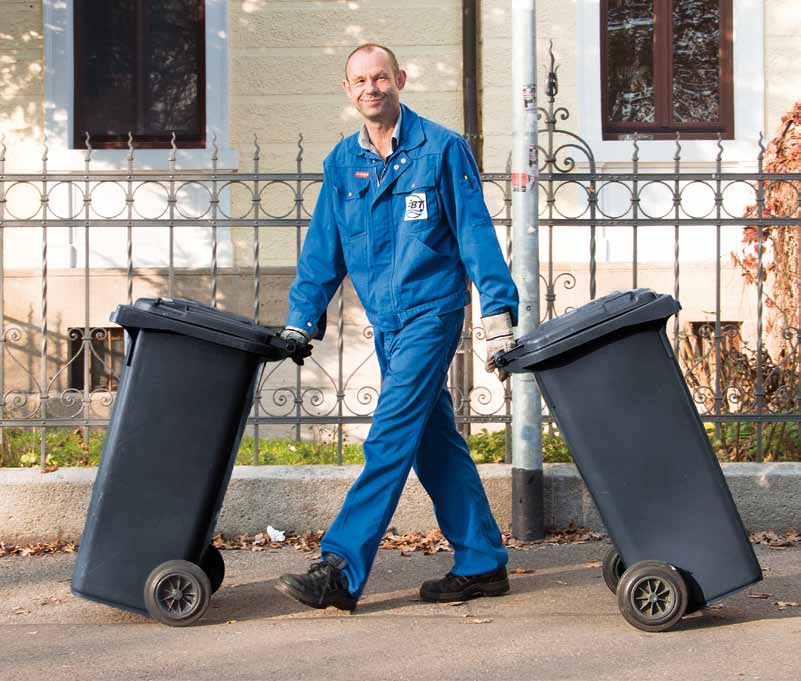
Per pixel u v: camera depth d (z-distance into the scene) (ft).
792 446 21.49
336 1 29.45
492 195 28.14
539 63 28.94
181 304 15.11
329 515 19.94
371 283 15.44
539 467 19.65
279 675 12.71
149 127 30.04
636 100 29.89
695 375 24.71
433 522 19.95
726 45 29.78
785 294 22.98
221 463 14.80
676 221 19.98
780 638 13.93
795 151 23.34
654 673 12.62
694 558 14.33
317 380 28.35
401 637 14.17
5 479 19.66
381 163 15.29
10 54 29.53
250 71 29.53
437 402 15.85
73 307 28.43
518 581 17.11
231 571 17.83
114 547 14.67
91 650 13.79
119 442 14.70
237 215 29.09
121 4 30.04
